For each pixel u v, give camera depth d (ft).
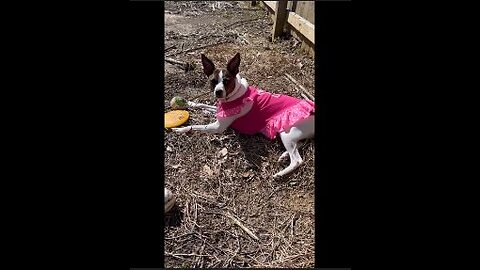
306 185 3.40
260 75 4.88
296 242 2.93
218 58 5.27
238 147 3.71
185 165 3.51
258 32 6.28
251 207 3.20
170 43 5.70
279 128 3.58
